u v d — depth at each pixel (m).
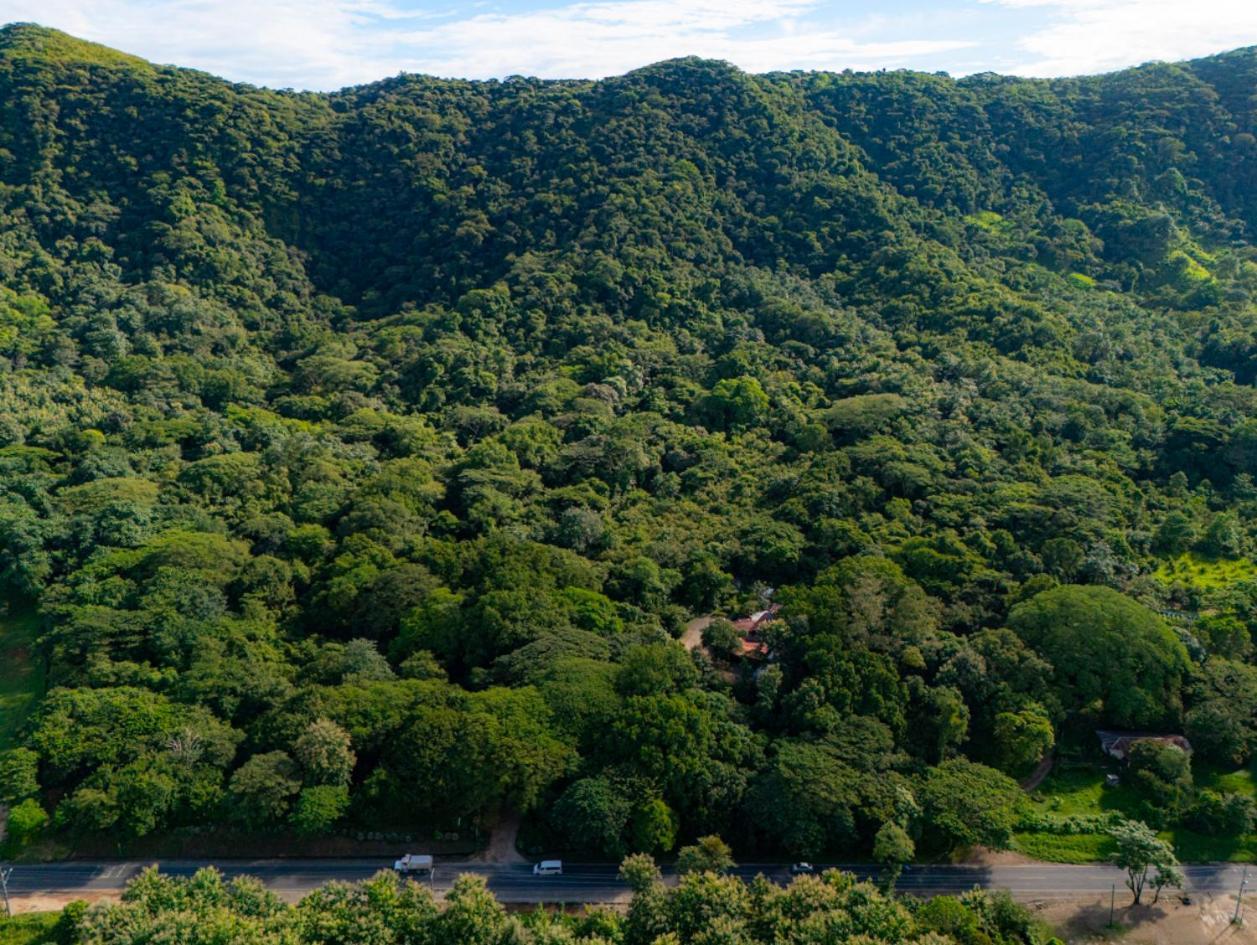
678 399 137.88
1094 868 72.00
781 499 115.56
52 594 91.75
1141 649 83.69
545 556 97.44
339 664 82.94
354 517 105.25
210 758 73.38
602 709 75.88
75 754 73.06
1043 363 140.12
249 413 133.75
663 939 56.94
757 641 91.12
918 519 107.94
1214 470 118.88
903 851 66.50
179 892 60.78
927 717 80.25
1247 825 73.75
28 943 62.59
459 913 59.00
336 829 73.19
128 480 110.38
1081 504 106.00
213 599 91.06
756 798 72.00
